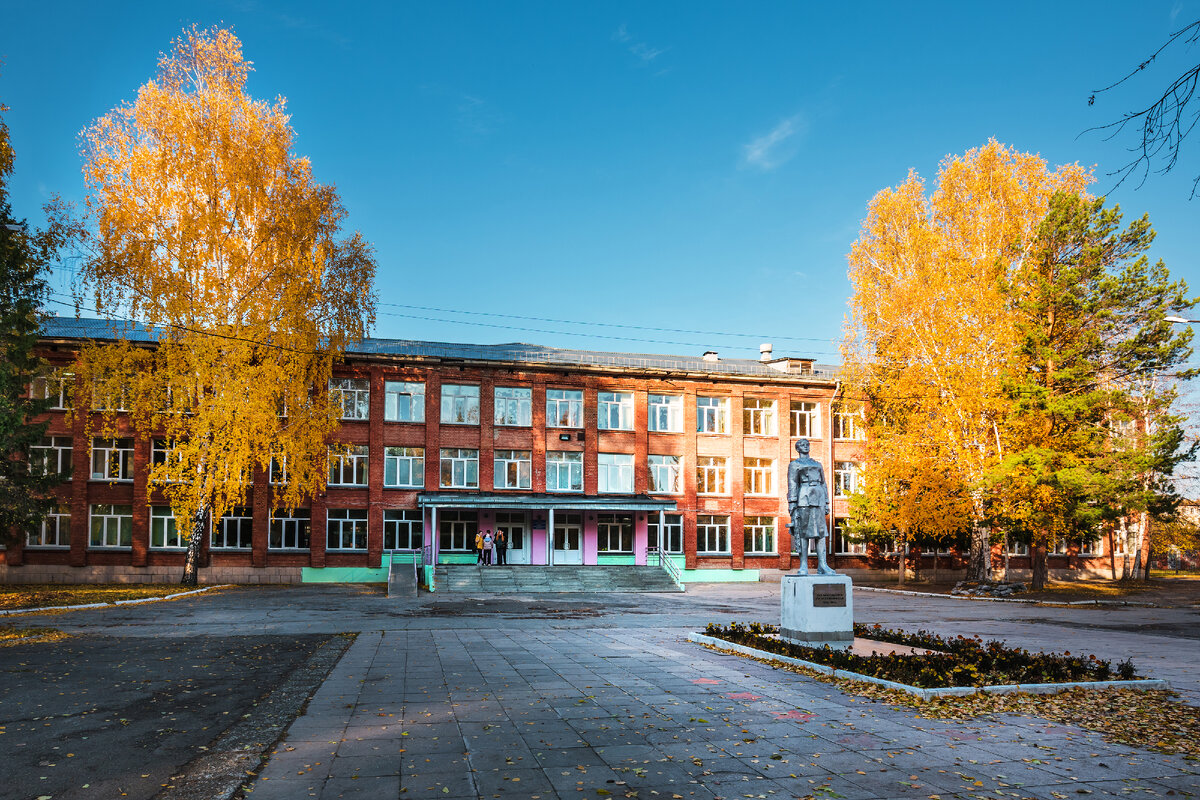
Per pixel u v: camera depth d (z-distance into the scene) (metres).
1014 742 8.41
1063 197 33.38
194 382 32.25
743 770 7.31
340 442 39.81
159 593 30.67
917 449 35.88
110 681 12.42
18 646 16.59
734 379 47.50
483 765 7.44
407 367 42.50
